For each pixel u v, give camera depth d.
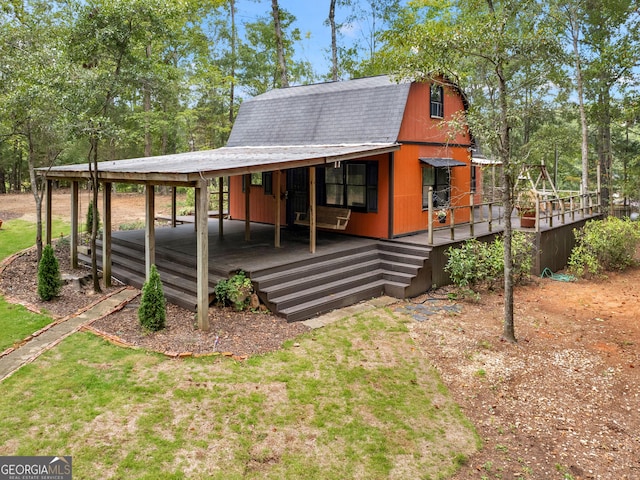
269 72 28.05
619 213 23.97
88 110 8.93
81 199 25.19
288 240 12.16
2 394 5.54
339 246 11.27
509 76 8.50
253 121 16.33
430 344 7.75
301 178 14.14
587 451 5.12
